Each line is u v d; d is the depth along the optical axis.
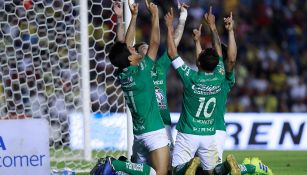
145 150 19.84
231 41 20.73
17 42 31.56
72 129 29.14
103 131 28.80
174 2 51.66
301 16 56.56
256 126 35.75
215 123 20.39
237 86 50.81
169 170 20.44
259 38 54.66
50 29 29.22
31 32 31.42
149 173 19.36
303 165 28.69
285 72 52.88
